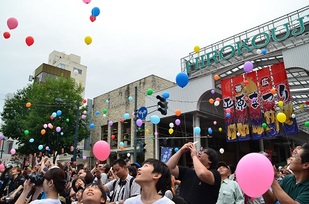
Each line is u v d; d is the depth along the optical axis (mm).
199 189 2541
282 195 2002
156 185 1854
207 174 2355
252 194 1960
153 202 1770
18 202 2746
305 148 2332
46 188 2498
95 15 5676
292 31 12680
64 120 18734
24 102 20641
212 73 15789
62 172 2590
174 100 17219
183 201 2168
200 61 16281
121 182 3877
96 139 24312
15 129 20000
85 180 3854
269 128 12930
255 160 1977
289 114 12266
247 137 13656
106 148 3574
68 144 18500
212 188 2512
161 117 17875
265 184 1921
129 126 21500
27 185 2871
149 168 1873
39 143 18203
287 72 13836
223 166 3955
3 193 6066
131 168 4406
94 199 2061
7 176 6332
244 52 14039
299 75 14211
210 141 21734
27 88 21641
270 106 12992
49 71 30859
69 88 20562
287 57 12391
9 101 20891
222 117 18219
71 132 19203
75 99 19891
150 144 18875
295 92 16344
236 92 14523
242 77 14383
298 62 11992
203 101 16516
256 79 13719
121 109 22344
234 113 14391
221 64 15328
